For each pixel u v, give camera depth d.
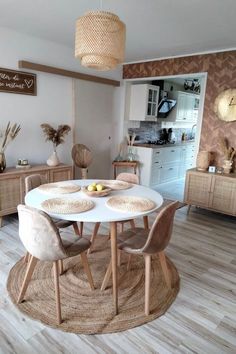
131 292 2.13
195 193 3.93
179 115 6.25
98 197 2.20
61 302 1.99
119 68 5.05
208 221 3.76
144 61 4.76
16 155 3.67
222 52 3.85
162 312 1.92
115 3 2.45
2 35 3.26
